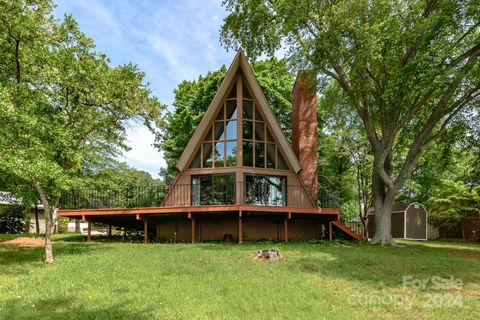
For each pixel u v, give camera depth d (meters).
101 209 18.64
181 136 31.84
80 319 5.77
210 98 29.11
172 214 18.34
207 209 17.20
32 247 16.16
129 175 36.28
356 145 27.05
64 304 6.58
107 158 25.25
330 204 20.78
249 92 20.62
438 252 15.52
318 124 29.86
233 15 20.09
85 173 24.20
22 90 11.65
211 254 12.51
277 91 29.14
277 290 7.50
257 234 19.95
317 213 18.23
